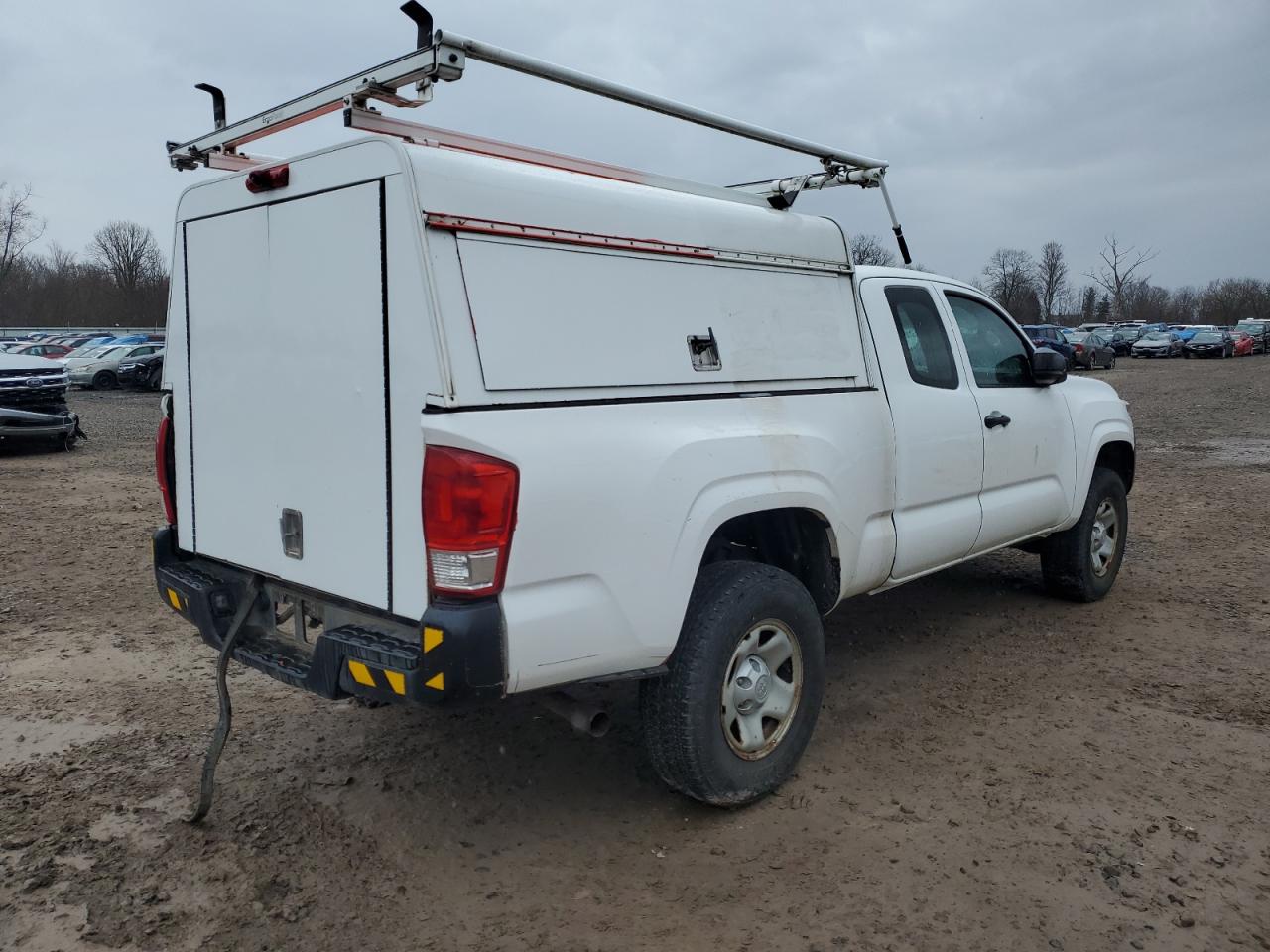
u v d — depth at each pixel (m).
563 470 2.97
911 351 4.65
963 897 3.07
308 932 2.93
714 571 3.60
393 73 3.06
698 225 3.66
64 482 11.29
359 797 3.75
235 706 4.64
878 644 5.52
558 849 3.40
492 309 2.96
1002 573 7.06
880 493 4.28
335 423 3.21
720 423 3.53
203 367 3.81
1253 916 2.97
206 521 3.90
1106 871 3.20
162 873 3.22
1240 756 4.04
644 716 3.46
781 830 3.51
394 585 3.08
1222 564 7.20
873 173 4.61
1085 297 91.69
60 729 4.36
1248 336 51.25
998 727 4.36
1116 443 6.28
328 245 3.17
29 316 73.25
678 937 2.90
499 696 2.94
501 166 3.10
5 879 3.18
